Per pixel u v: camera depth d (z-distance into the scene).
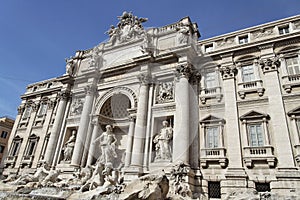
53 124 28.45
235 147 18.28
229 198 15.43
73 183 19.53
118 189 14.99
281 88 18.80
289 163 15.88
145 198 11.28
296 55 19.34
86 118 23.45
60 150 26.64
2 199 15.41
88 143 20.23
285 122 17.25
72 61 31.59
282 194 15.14
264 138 17.73
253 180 16.66
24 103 36.44
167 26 25.31
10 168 30.17
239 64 21.50
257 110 18.94
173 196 14.12
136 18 27.05
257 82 19.86
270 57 20.12
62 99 29.72
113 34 27.27
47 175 22.44
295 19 20.52
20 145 32.06
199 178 18.12
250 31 22.41
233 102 20.02
